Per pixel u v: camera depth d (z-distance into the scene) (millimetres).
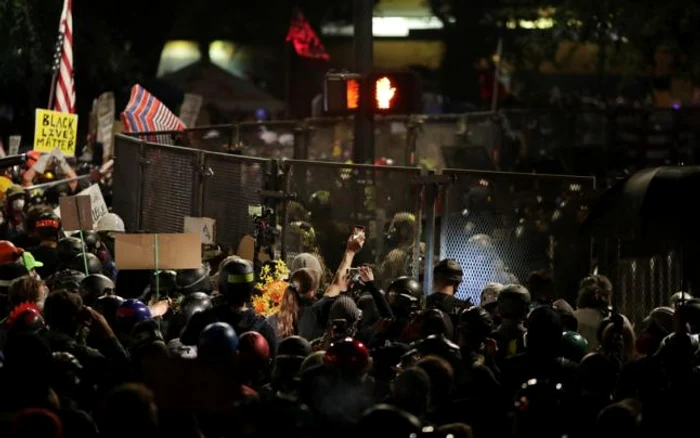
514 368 15516
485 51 77125
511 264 23594
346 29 80375
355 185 24281
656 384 14617
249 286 17719
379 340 17250
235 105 61375
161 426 12117
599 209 19422
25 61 50594
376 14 86000
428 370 13539
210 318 17656
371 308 18484
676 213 18609
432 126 46344
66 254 22000
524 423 12195
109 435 11219
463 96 78375
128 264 20703
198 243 20797
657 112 54875
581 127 53750
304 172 24797
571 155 49312
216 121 57406
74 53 54688
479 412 13828
